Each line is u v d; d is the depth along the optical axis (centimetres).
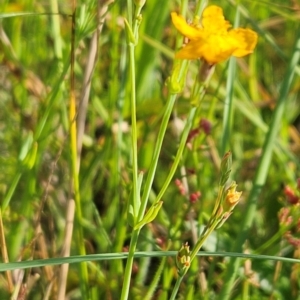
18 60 48
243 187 49
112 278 42
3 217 43
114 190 45
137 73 49
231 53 36
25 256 43
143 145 46
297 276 43
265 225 47
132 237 36
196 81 37
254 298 43
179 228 43
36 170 43
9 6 50
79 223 40
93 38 40
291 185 46
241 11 47
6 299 42
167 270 42
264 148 42
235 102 48
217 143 52
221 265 42
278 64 62
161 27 52
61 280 40
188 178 47
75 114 40
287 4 60
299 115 59
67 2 54
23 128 48
